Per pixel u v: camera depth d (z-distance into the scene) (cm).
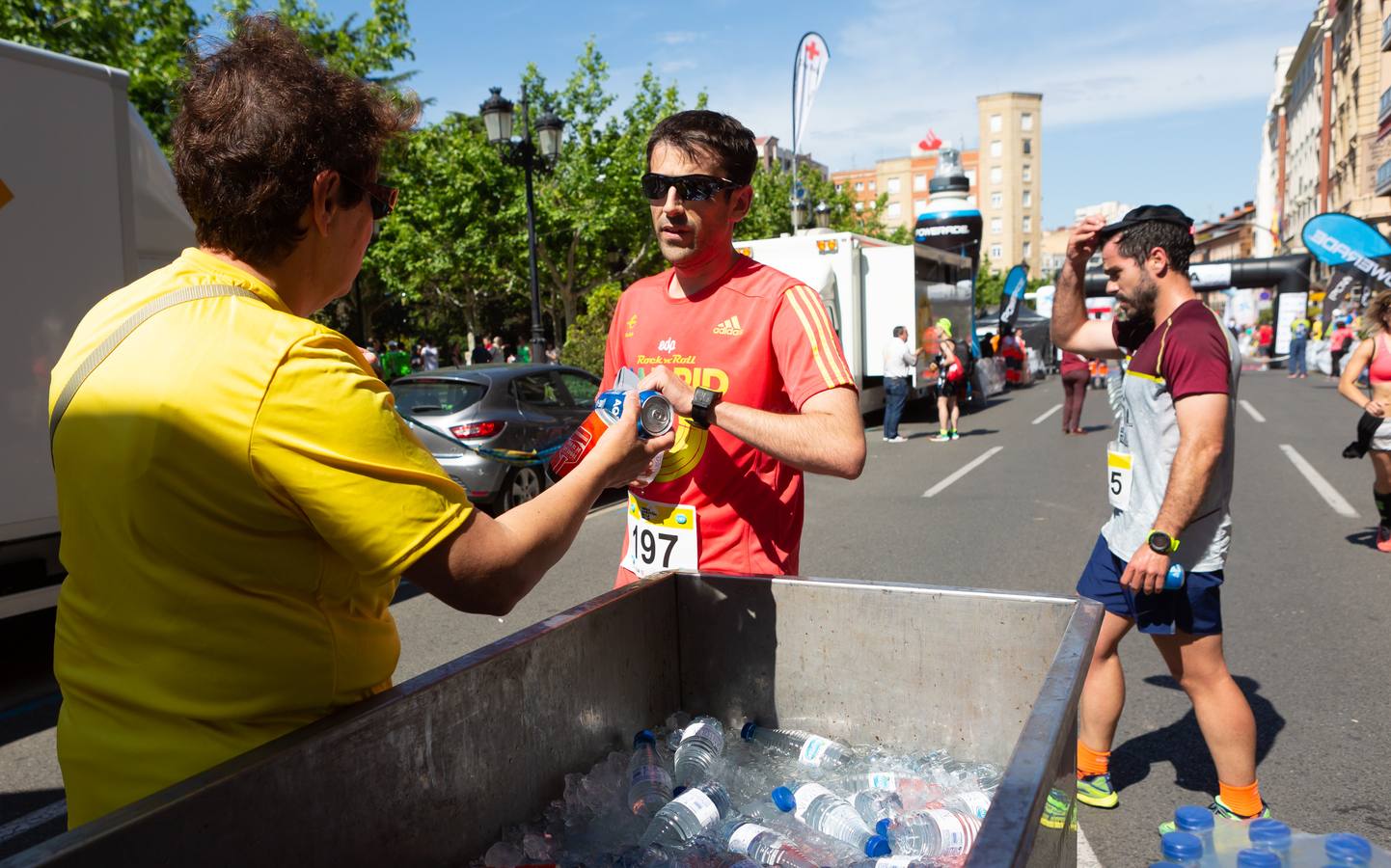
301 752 121
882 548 703
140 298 128
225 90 127
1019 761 112
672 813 156
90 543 124
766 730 197
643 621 197
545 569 136
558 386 912
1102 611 170
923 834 150
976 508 848
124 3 1200
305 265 135
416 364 3106
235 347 117
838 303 1449
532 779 165
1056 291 328
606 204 2556
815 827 159
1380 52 3750
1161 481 277
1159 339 274
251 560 120
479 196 2517
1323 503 832
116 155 493
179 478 116
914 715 189
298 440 114
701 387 218
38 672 496
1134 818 311
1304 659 449
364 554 117
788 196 3422
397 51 1695
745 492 217
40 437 463
